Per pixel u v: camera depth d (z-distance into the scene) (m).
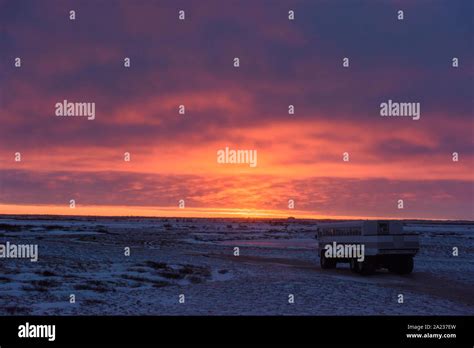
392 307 22.70
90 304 23.00
